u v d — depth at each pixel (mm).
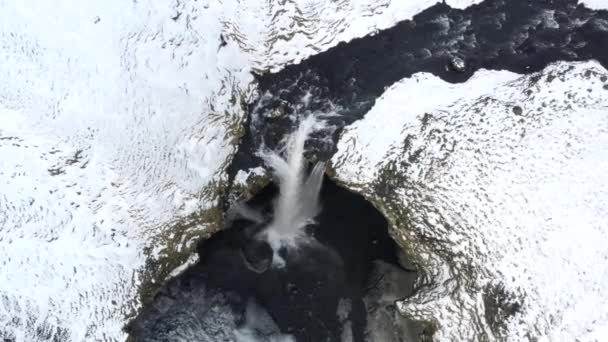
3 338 16719
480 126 18000
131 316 17266
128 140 18438
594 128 17547
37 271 17156
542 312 15828
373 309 18781
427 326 16625
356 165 18672
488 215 16844
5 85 18656
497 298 16125
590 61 19016
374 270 19188
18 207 17594
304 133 19422
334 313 18969
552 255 16234
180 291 18500
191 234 18250
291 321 18922
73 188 17828
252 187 19141
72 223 17562
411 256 17531
